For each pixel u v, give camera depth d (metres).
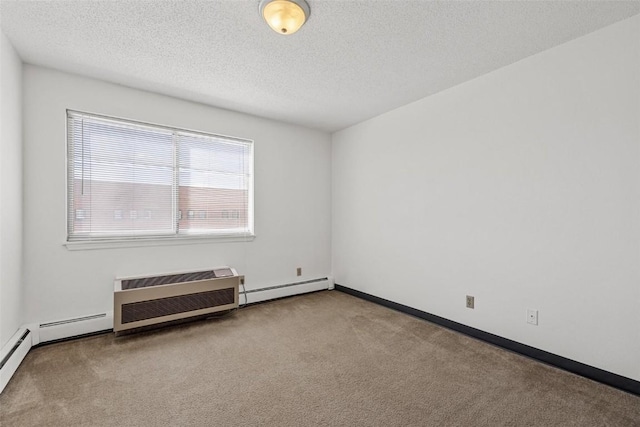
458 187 2.72
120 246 2.72
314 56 2.24
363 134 3.77
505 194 2.38
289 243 3.87
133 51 2.17
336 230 4.21
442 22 1.83
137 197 2.85
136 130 2.85
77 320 2.50
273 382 1.88
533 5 1.67
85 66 2.39
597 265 1.91
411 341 2.50
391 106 3.26
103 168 2.69
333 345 2.41
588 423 1.51
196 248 3.16
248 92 2.89
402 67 2.40
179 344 2.41
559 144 2.07
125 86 2.74
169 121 2.98
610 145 1.86
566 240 2.04
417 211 3.10
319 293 4.00
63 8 1.71
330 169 4.28
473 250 2.60
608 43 1.86
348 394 1.75
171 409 1.61
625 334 1.80
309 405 1.65
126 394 1.74
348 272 4.00
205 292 2.90
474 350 2.34
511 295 2.34
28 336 2.21
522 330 2.27
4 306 1.94
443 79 2.62
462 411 1.60
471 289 2.62
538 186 2.18
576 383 1.87
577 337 1.99
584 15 1.76
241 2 1.66
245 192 3.55
